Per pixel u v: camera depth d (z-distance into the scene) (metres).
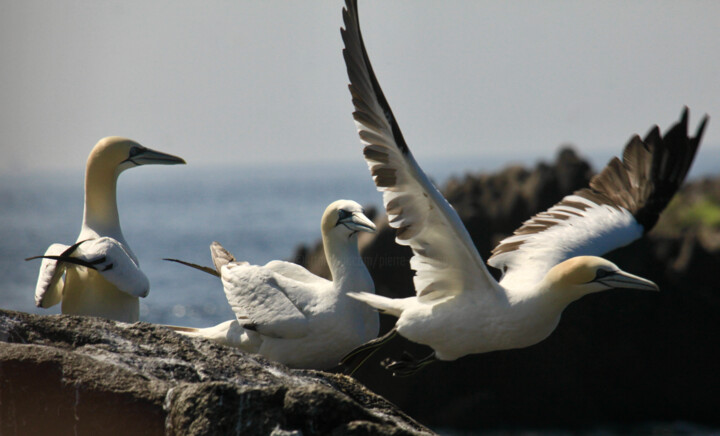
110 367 8.69
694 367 34.34
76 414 8.41
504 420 32.88
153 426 8.31
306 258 33.53
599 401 33.88
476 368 32.72
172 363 9.24
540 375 33.53
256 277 12.27
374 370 32.09
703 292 34.88
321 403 7.76
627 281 10.52
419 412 32.53
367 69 9.88
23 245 94.94
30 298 56.38
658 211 13.32
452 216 10.08
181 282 68.19
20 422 8.45
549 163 35.78
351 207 12.09
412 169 9.88
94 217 13.00
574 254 12.49
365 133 10.30
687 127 13.50
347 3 10.04
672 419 34.25
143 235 113.88
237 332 12.44
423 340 11.16
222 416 7.84
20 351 8.62
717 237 36.69
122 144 12.93
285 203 191.00
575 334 33.91
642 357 34.38
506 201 34.56
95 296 12.14
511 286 11.66
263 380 9.43
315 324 11.77
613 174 13.65
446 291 11.02
